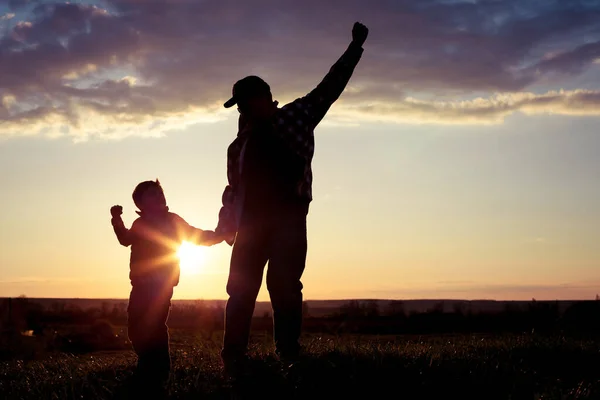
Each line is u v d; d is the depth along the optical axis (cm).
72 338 2052
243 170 673
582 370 772
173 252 709
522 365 742
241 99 666
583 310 1409
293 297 684
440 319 2034
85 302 15062
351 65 691
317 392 597
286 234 670
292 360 670
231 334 680
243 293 682
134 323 687
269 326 2838
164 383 645
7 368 908
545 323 1377
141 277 696
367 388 607
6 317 2391
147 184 722
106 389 635
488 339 1025
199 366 721
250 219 675
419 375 640
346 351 757
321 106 683
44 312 3494
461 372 660
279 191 667
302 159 667
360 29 698
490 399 596
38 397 651
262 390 607
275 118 662
